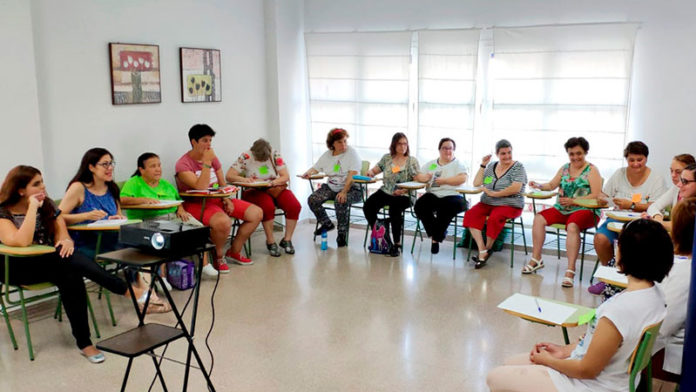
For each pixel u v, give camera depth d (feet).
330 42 21.95
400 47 20.66
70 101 15.01
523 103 18.93
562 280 16.21
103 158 13.30
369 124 21.81
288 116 22.13
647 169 15.40
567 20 18.20
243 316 13.61
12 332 11.86
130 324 13.12
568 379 7.09
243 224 17.60
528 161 19.20
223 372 10.93
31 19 13.64
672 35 16.87
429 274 16.76
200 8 18.61
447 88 20.10
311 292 15.25
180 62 18.02
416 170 19.27
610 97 17.72
